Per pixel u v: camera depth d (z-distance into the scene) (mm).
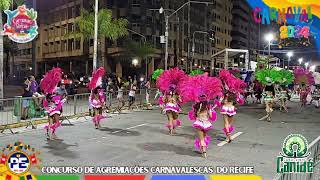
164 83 14281
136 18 67062
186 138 13461
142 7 67500
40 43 87750
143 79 38188
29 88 17391
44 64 87938
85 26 31828
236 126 17047
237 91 13609
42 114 16922
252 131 15555
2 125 14477
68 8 77625
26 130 14633
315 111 25078
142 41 66562
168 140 13000
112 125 16500
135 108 24516
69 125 16281
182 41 78875
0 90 20516
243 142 12914
